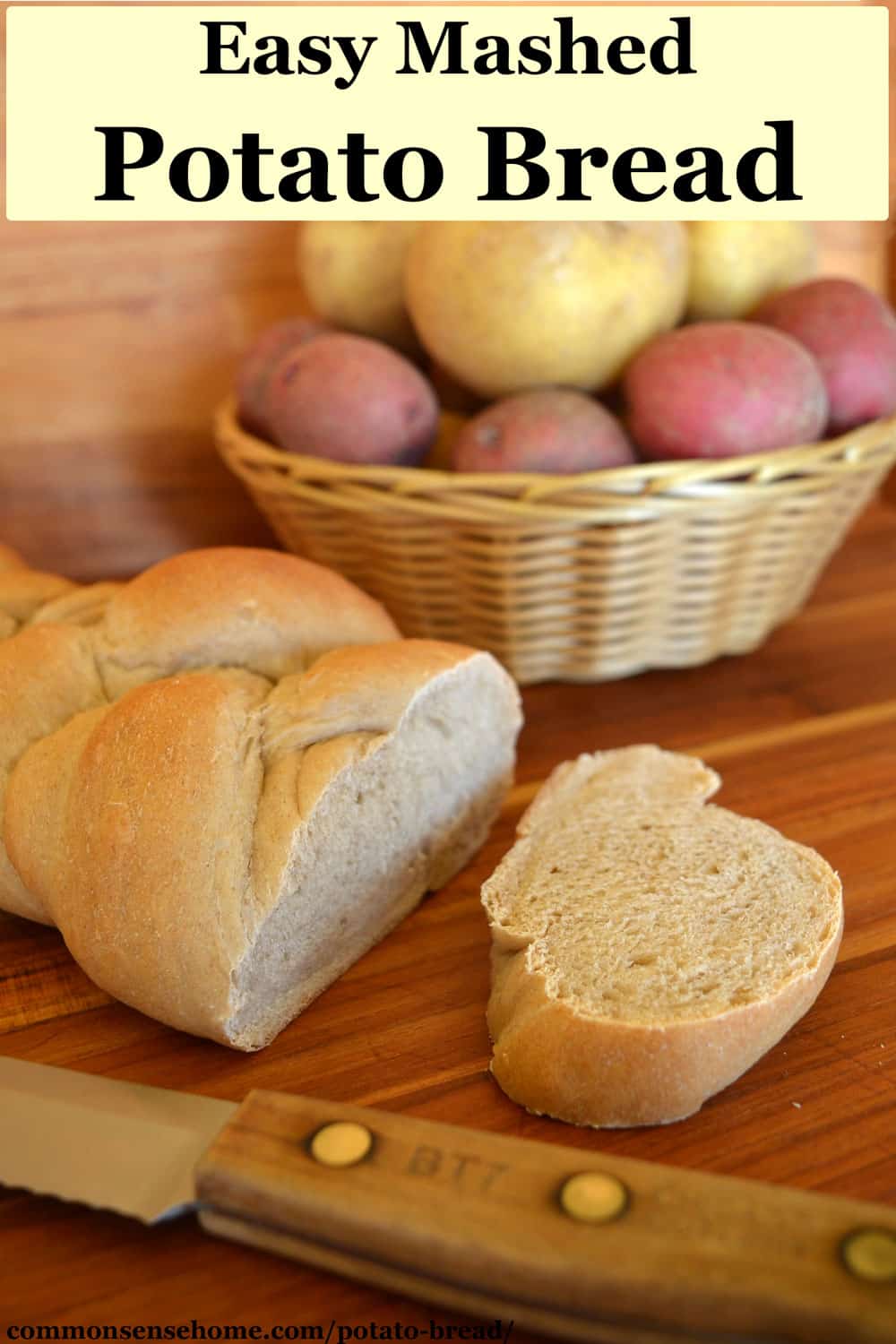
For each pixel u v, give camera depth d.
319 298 0.66
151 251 0.71
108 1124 0.45
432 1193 0.41
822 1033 0.48
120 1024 0.49
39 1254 0.43
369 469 0.59
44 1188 0.43
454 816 0.54
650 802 0.55
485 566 0.60
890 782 0.58
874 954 0.50
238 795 0.47
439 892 0.54
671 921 0.49
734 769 0.59
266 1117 0.43
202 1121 0.45
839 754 0.59
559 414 0.59
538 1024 0.46
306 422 0.60
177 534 0.75
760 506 0.60
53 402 0.72
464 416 0.66
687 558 0.60
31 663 0.52
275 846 0.47
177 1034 0.49
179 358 0.73
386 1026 0.49
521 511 0.58
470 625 0.63
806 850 0.51
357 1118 0.43
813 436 0.60
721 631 0.64
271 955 0.48
